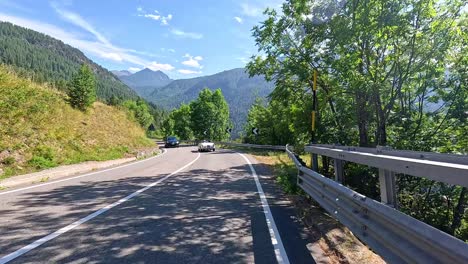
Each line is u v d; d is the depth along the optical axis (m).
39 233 5.16
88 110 30.19
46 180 11.58
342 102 13.17
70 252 4.34
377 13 9.85
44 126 19.00
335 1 11.85
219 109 80.75
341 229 5.41
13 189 9.44
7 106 17.58
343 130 14.12
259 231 5.54
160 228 5.57
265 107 48.84
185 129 95.75
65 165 15.77
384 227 3.45
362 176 10.41
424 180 8.83
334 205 5.39
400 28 9.32
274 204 7.75
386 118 10.68
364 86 10.09
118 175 13.19
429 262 2.52
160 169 15.78
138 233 5.26
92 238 4.96
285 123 31.31
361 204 4.04
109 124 31.80
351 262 4.17
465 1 9.27
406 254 2.85
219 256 4.34
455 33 9.51
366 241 3.80
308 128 17.80
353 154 4.48
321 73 13.27
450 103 10.83
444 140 10.27
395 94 10.48
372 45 10.44
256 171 15.01
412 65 10.45
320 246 4.84
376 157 3.60
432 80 10.77
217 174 13.70
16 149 14.82
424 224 2.67
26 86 22.00
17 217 6.16
